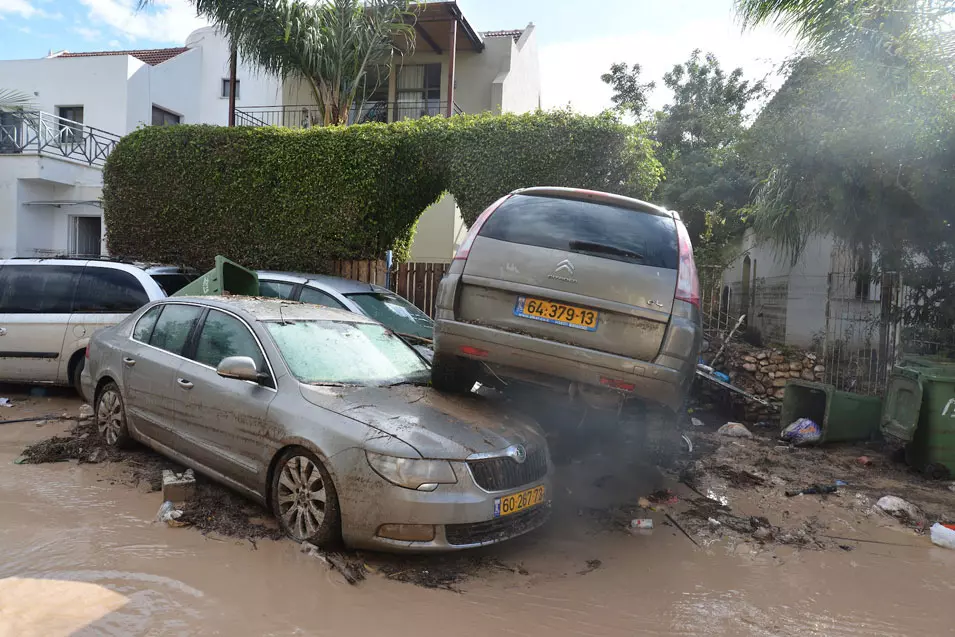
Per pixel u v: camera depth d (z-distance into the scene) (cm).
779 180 917
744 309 1656
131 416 532
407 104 1889
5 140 1823
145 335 546
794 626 338
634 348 422
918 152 722
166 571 352
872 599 373
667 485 574
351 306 756
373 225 1092
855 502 545
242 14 1279
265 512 441
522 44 2055
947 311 801
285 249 1102
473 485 369
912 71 726
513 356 438
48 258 820
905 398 652
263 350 448
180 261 1145
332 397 409
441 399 452
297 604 327
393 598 340
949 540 457
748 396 865
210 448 452
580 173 999
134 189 1152
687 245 441
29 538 385
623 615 340
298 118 1881
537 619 330
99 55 2209
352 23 1366
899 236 809
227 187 1113
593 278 426
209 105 2483
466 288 459
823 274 1086
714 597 366
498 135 1023
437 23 1670
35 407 757
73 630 290
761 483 594
